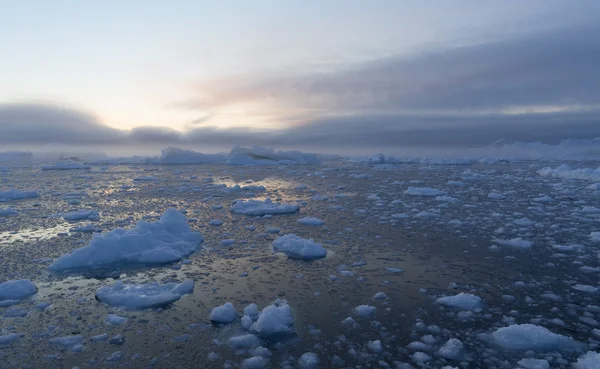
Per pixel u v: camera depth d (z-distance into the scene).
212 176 24.80
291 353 3.96
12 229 9.61
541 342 4.00
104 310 5.00
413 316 4.74
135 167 34.19
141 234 7.52
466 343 4.10
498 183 19.08
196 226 9.73
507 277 5.98
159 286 5.64
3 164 40.91
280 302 5.16
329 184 19.47
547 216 10.57
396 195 15.12
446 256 7.05
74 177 24.36
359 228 9.34
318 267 6.55
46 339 4.28
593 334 4.27
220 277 6.13
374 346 4.04
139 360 3.86
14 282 5.65
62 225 10.08
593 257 6.89
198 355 3.95
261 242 8.17
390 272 6.27
